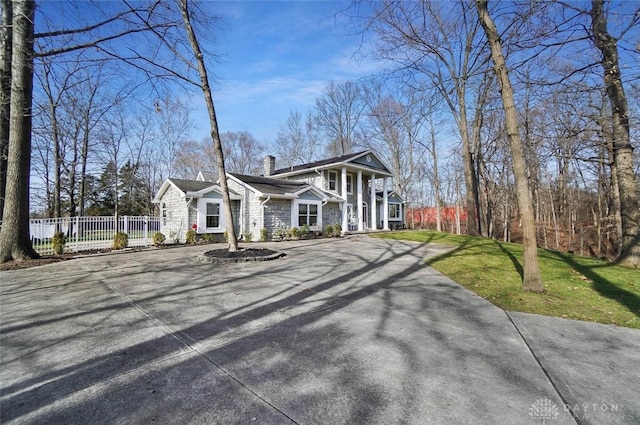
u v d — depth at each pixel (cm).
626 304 458
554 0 550
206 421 190
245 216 1598
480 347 304
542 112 1057
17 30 823
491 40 555
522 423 190
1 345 305
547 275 657
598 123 754
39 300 468
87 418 193
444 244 1256
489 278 629
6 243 838
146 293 508
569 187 2381
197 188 1560
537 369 261
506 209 2714
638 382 242
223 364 265
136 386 230
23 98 856
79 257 965
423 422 189
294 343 311
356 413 198
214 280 607
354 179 2348
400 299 477
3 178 960
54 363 267
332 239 1544
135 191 2891
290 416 195
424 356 283
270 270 712
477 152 1717
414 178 3781
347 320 381
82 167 2222
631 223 809
